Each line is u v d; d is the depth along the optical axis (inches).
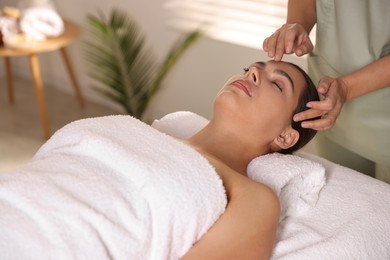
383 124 70.7
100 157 55.8
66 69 149.0
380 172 77.6
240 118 64.9
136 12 131.2
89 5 138.3
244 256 54.4
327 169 69.1
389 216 62.6
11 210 50.8
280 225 61.9
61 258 49.0
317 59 75.3
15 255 48.7
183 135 73.1
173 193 53.1
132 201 53.3
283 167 62.9
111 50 128.7
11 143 127.1
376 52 68.7
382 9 66.8
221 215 55.9
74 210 50.7
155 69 132.5
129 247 51.3
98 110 142.3
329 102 61.3
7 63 141.2
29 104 144.3
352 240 59.1
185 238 53.9
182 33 125.7
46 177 52.9
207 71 124.4
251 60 117.0
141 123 60.9
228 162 65.4
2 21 121.0
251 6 114.6
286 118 65.4
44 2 122.9
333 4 70.6
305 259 57.2
